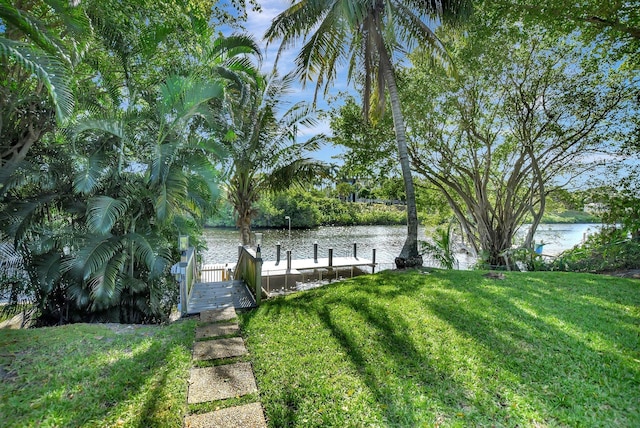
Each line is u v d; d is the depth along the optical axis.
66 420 2.36
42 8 5.11
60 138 5.69
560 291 5.34
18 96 5.43
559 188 12.08
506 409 2.37
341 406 2.49
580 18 6.71
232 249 22.27
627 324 3.85
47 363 3.26
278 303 5.40
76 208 5.39
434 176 12.81
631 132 9.72
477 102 10.45
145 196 5.70
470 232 12.91
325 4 6.75
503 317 4.11
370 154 11.03
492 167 12.69
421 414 2.36
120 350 3.63
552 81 9.85
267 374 3.04
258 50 8.14
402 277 6.38
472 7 6.77
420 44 7.53
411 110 9.89
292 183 10.12
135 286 5.53
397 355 3.26
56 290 5.57
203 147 6.38
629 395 2.47
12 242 5.34
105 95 6.80
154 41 6.09
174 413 2.45
